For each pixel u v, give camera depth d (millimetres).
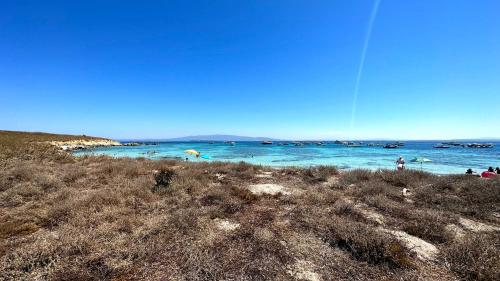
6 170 10984
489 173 13766
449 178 11695
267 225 5879
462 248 4602
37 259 3986
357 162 32188
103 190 7945
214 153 49000
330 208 7289
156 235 5074
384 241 4625
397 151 60875
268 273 3893
